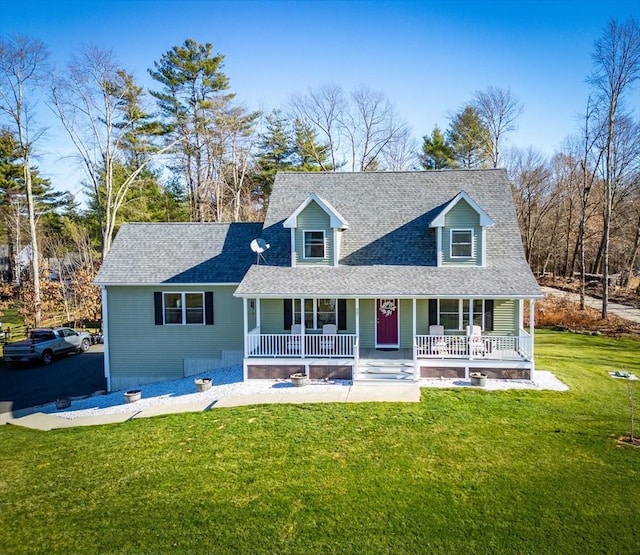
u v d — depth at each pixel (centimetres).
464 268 1894
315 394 1625
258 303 1895
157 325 2072
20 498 1016
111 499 993
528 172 5103
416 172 2306
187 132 4384
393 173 2317
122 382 2092
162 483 1049
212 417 1444
